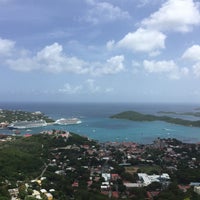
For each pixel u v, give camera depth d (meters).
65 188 195.25
